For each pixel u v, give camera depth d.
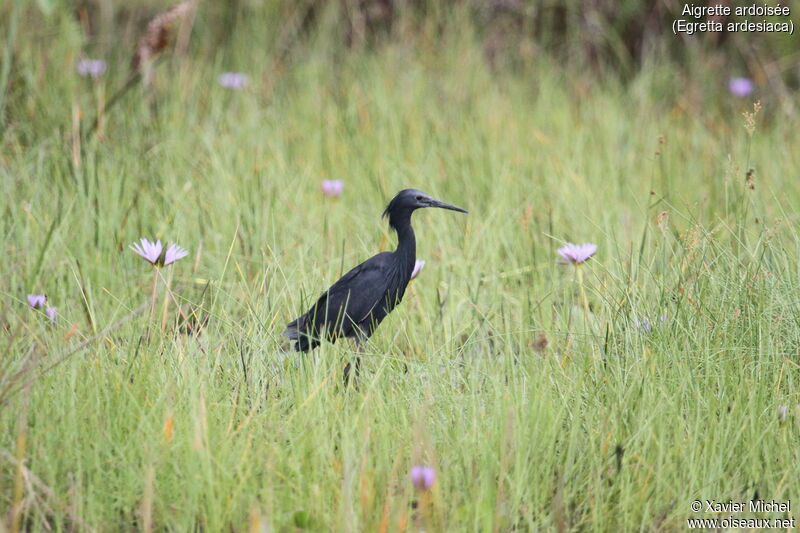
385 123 15.28
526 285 10.70
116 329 9.14
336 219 12.07
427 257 11.48
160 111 14.61
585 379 8.30
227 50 17.92
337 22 18.84
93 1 17.97
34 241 10.66
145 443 7.02
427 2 19.08
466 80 17.14
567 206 12.41
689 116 16.44
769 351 8.30
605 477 7.18
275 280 10.23
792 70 17.66
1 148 12.75
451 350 9.05
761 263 9.28
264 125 14.98
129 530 6.81
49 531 6.66
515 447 7.21
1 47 14.44
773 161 13.86
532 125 15.52
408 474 6.93
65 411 7.46
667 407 7.70
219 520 6.58
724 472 7.27
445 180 13.31
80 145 12.77
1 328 8.44
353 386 8.30
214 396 7.89
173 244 8.98
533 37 19.14
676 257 9.66
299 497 6.84
